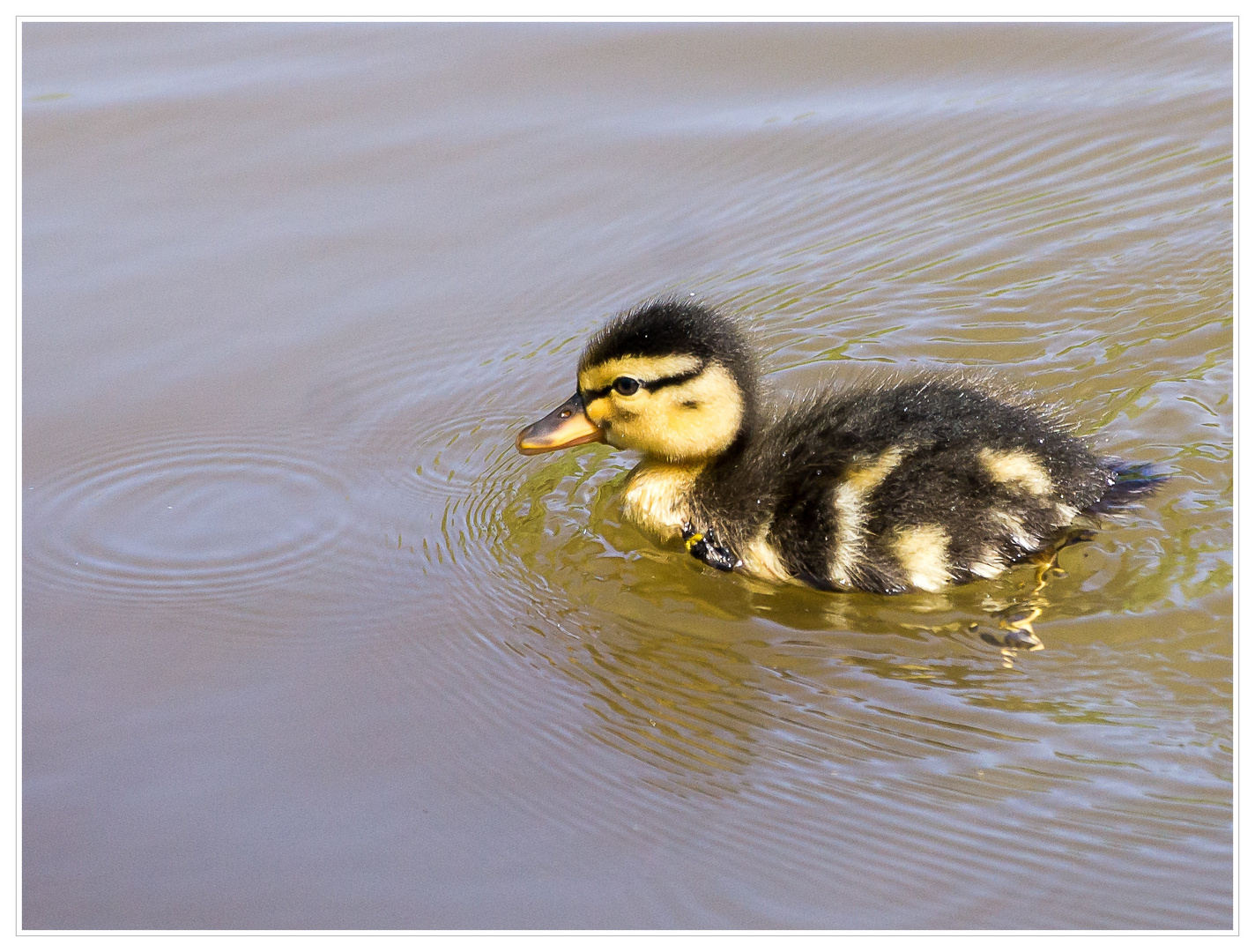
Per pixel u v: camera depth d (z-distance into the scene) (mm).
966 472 10414
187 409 13359
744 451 11430
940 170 16281
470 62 18047
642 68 17891
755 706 9664
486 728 9828
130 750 9625
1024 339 13734
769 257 15133
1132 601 10070
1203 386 12727
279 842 8859
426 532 11945
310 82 17766
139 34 18641
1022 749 9023
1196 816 8453
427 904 8359
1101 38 18172
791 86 17500
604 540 11656
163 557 11625
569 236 15406
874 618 10320
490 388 13656
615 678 10109
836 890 8305
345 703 10062
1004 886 8164
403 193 15914
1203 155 16141
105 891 8500
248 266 14977
